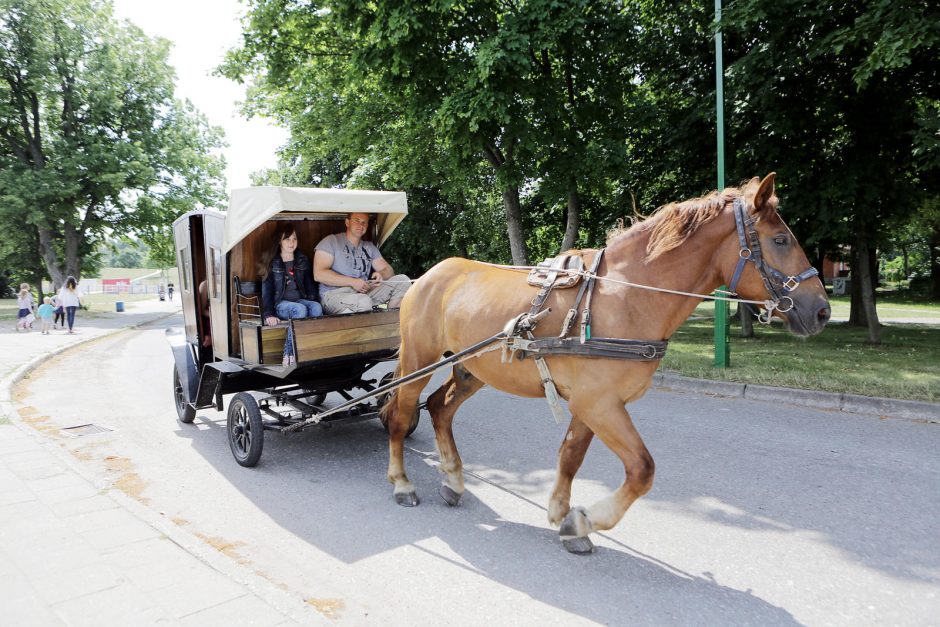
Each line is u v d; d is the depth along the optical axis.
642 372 3.46
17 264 34.69
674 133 12.71
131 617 2.90
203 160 33.47
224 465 5.69
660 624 3.00
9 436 6.34
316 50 15.11
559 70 13.27
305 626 2.82
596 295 3.59
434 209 27.22
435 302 4.59
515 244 14.48
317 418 5.28
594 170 12.14
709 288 3.54
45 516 4.17
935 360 9.73
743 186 3.56
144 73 31.73
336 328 5.33
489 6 12.09
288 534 4.17
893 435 5.92
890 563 3.52
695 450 5.68
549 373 3.69
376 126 15.60
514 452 5.88
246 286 6.01
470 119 11.41
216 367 6.00
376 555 3.83
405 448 6.19
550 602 3.23
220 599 3.07
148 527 3.99
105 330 20.47
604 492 4.75
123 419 7.56
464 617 3.10
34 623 2.86
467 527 4.23
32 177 26.86
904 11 7.96
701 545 3.84
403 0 10.94
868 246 12.00
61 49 28.81
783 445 5.72
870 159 10.73
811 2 9.48
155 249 35.34
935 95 10.90
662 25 13.40
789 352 11.02
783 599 3.20
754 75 10.49
